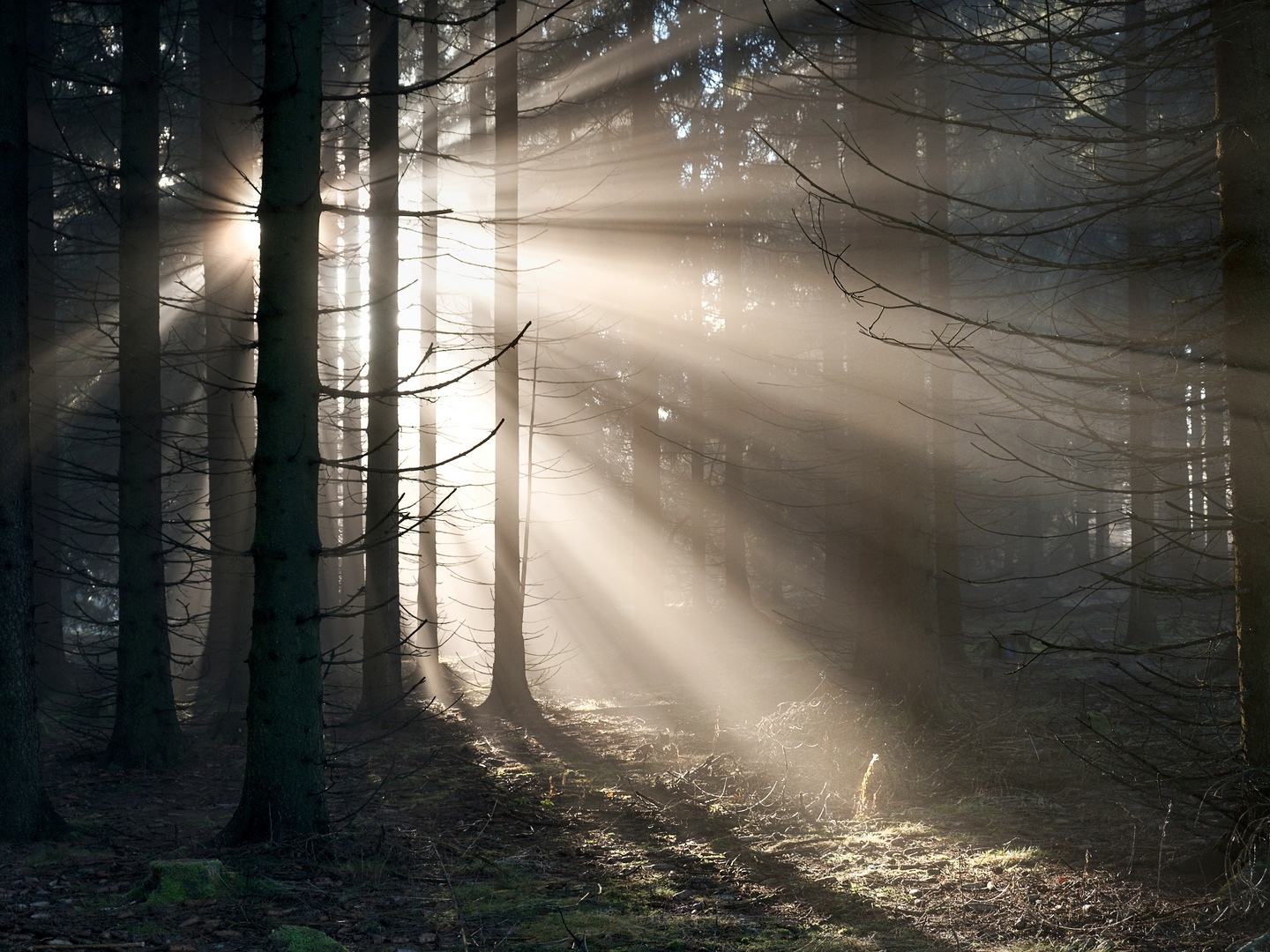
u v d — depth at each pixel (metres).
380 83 13.41
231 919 5.64
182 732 12.20
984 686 14.02
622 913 5.91
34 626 7.72
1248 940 4.98
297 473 7.18
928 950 5.18
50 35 16.05
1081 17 5.73
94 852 7.23
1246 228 5.63
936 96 13.38
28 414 7.71
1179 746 8.90
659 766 10.39
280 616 7.12
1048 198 16.72
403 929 5.57
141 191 10.71
